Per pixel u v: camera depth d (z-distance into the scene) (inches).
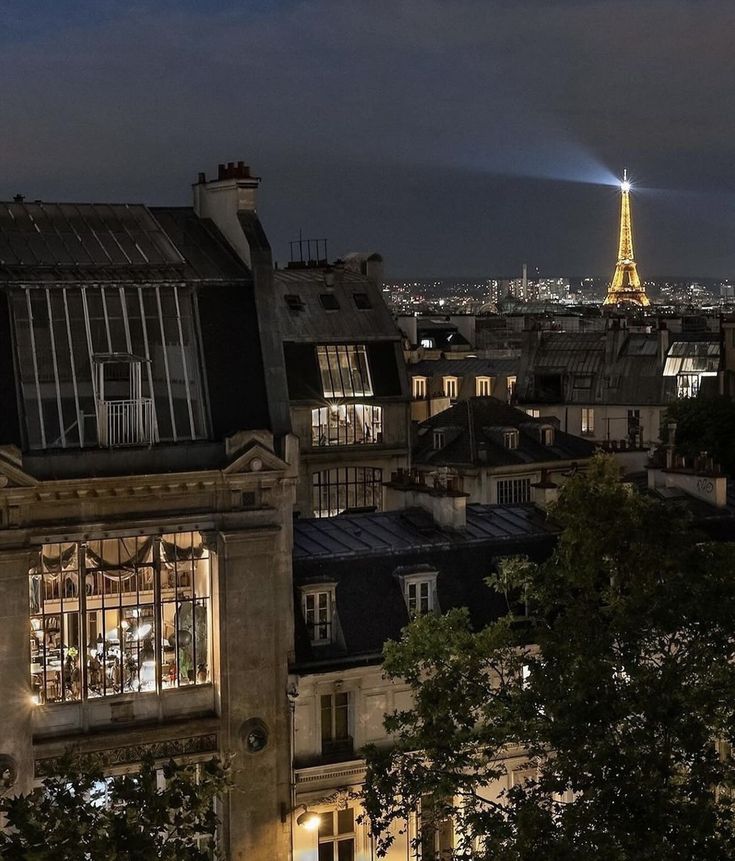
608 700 1911.9
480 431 4913.9
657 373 6870.1
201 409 2397.9
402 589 2527.1
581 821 1815.9
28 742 2217.0
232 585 2335.1
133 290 2429.9
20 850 1738.4
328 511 5024.6
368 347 5152.6
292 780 2389.3
